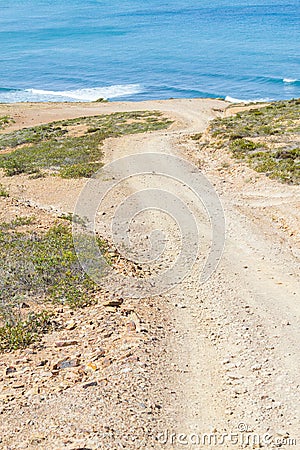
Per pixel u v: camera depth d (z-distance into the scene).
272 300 11.35
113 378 7.81
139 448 6.19
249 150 27.56
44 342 9.10
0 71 116.75
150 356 8.66
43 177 26.97
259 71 102.56
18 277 11.69
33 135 46.25
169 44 135.62
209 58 116.19
